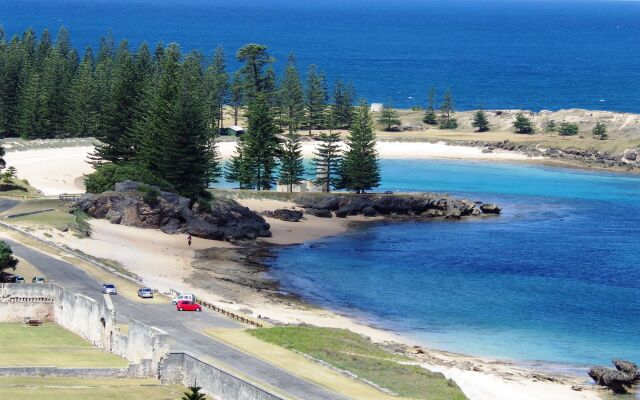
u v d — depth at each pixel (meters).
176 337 87.81
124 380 75.88
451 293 126.81
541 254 151.00
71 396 70.62
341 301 121.62
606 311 119.81
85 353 84.50
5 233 130.00
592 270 140.88
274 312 112.44
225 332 91.31
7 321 97.50
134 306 99.69
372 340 103.31
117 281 111.75
